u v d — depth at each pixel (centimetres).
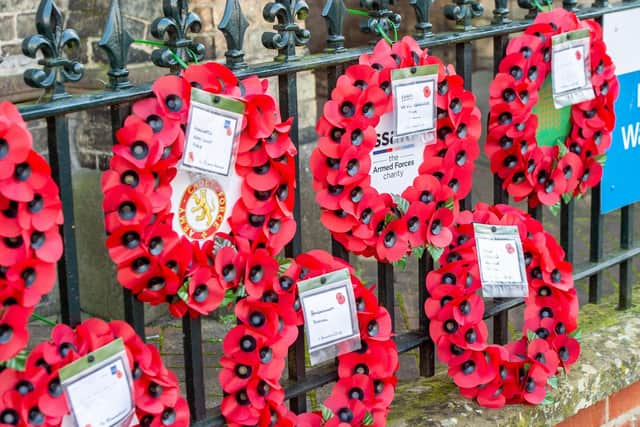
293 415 239
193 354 224
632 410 309
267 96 216
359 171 239
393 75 243
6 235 180
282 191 225
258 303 224
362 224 244
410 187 254
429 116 254
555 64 281
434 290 264
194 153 206
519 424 266
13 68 420
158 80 201
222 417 230
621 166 325
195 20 211
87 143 416
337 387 247
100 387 197
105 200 197
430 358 284
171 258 206
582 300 408
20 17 419
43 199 183
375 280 434
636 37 321
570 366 291
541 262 276
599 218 324
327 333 238
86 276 412
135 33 396
